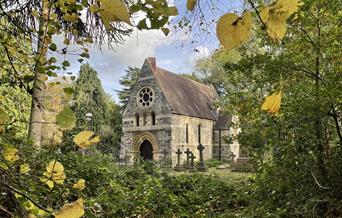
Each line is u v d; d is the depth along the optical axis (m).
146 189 6.67
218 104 7.21
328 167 4.52
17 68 1.92
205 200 7.49
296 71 4.91
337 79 4.24
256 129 5.07
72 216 1.01
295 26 4.67
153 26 0.94
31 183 1.45
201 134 31.30
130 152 29.23
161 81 29.58
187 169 21.17
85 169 6.36
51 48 1.70
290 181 4.64
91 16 3.04
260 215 4.74
